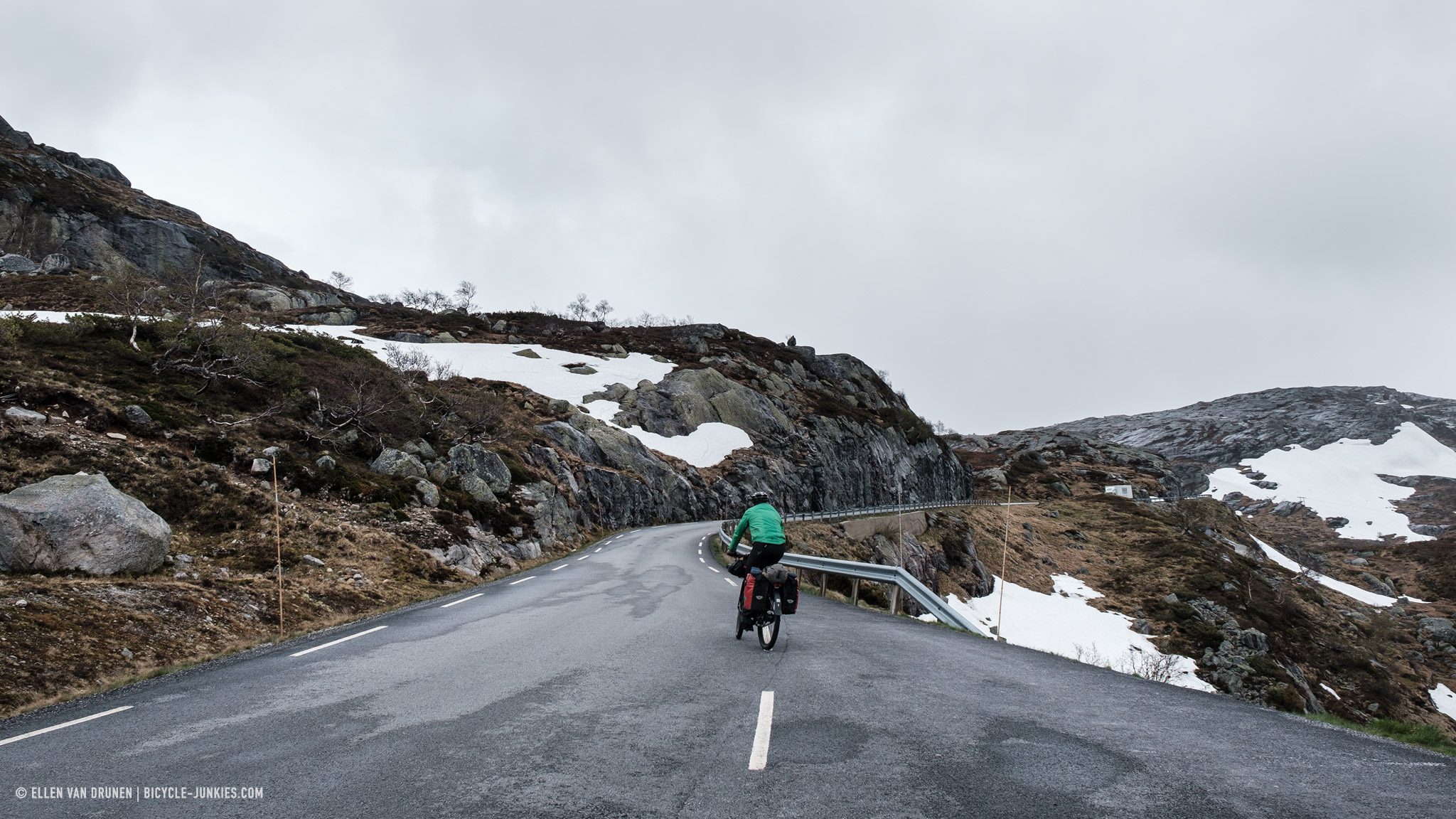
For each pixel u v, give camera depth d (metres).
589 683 6.36
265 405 26.12
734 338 105.94
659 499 55.53
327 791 3.68
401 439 29.62
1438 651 64.62
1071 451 158.75
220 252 105.50
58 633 9.15
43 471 15.77
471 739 4.62
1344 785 3.90
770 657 7.90
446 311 110.94
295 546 17.27
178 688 6.62
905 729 4.93
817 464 78.38
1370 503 194.75
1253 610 60.09
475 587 17.47
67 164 121.62
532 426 50.34
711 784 3.73
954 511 75.50
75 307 47.25
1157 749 4.57
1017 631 50.53
